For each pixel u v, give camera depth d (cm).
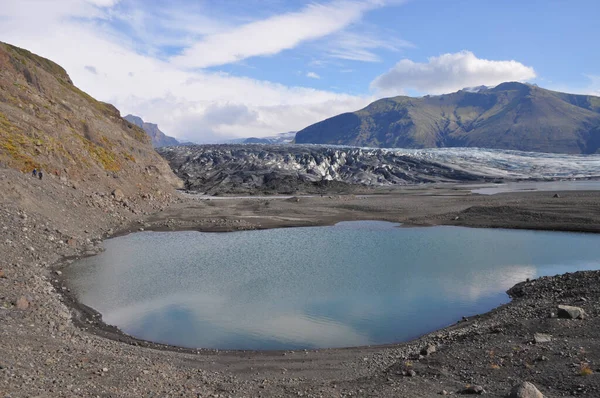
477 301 2698
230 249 4438
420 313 2495
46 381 1220
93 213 5253
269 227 5909
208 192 12288
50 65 11194
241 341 2097
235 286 3062
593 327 1600
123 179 7106
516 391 1088
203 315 2469
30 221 3875
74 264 3559
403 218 6638
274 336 2164
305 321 2378
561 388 1173
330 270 3547
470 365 1460
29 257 3300
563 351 1423
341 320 2392
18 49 10381
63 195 5009
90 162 6550
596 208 5988
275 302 2706
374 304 2666
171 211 6919
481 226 5866
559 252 4197
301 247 4581
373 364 1691
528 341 1593
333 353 1908
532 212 6062
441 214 6738
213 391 1370
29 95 6800
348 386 1395
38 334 1752
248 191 12294
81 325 2228
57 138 6156
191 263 3775
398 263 3800
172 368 1630
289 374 1614
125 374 1419
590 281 2378
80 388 1215
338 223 6319
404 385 1340
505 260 3881
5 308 2009
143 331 2216
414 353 1741
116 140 9094
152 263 3741
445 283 3130
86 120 7925
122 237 4969
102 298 2728
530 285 2781
